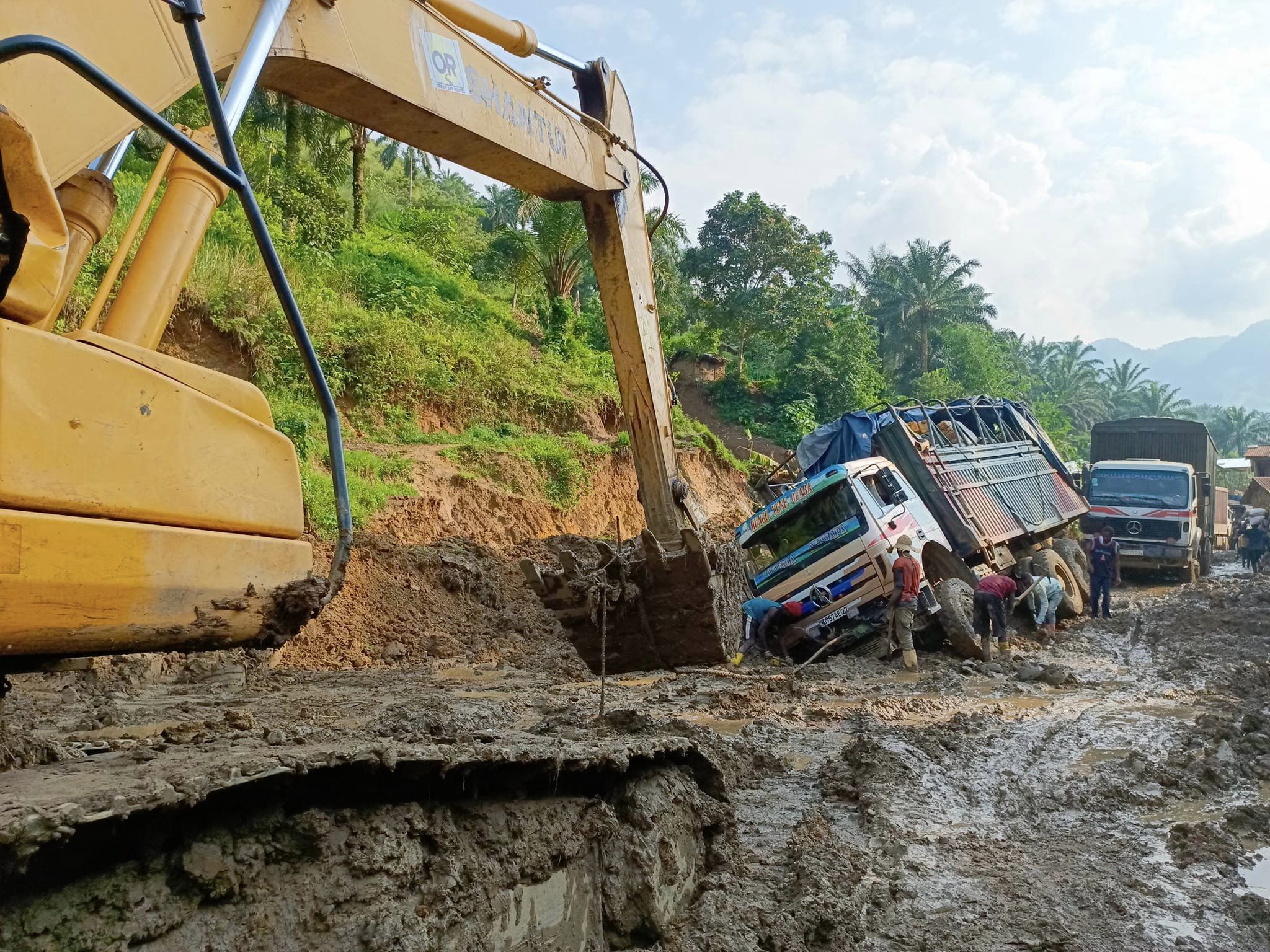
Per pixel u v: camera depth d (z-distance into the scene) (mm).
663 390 8391
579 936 3996
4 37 3262
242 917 2711
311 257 23844
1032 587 13844
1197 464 24719
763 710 9117
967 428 16922
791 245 40125
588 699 9609
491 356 24562
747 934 4207
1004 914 4621
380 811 3213
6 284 2607
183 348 16844
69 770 2824
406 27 5953
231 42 4500
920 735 7820
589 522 20891
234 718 4129
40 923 2266
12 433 2582
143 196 4031
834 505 12086
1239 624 14344
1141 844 5660
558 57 7613
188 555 3104
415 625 12969
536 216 32500
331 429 3932
